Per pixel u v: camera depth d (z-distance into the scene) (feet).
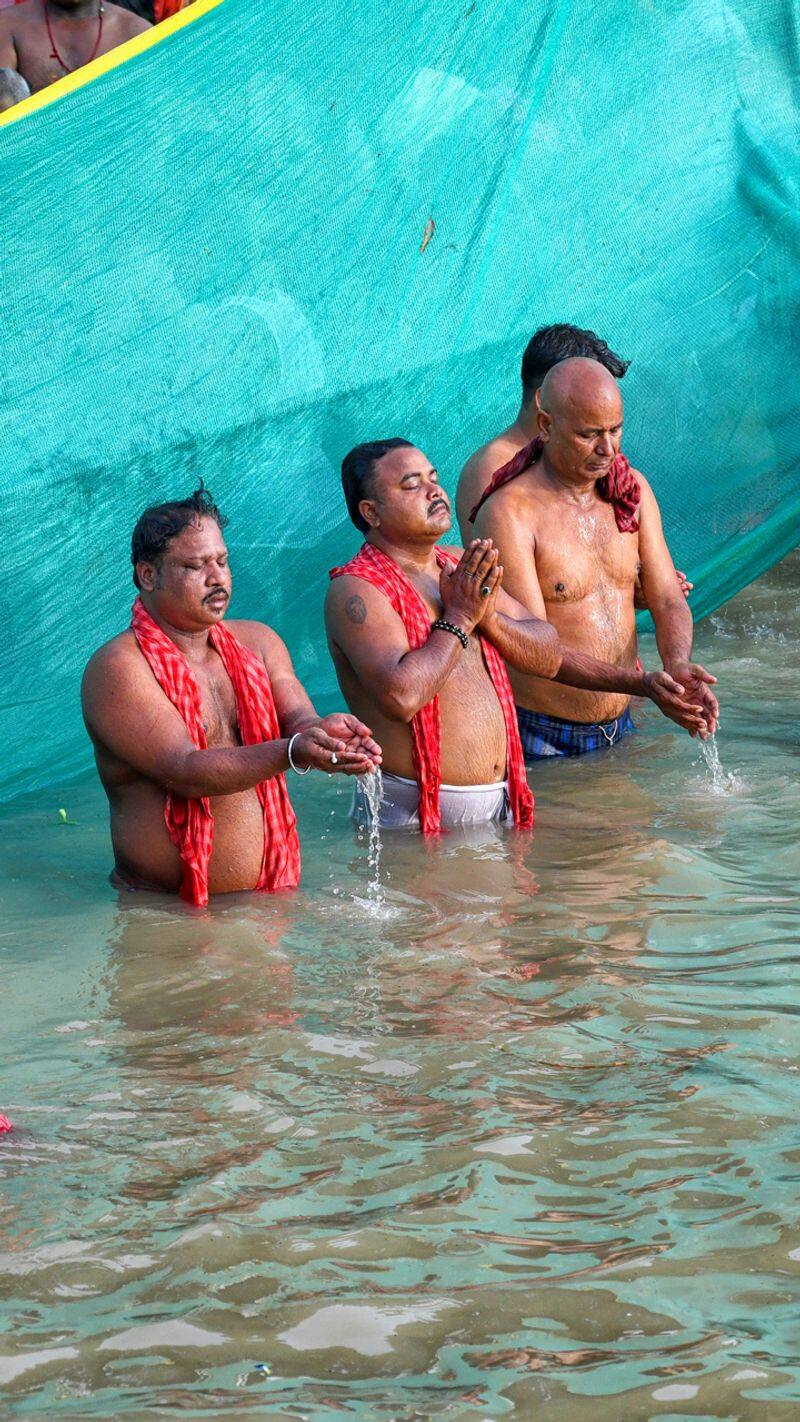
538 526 19.97
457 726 17.88
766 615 26.30
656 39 22.18
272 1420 8.07
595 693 20.16
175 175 18.53
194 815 15.83
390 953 14.23
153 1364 8.56
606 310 22.71
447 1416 8.07
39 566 18.67
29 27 23.54
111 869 17.08
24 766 19.53
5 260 17.66
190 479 19.53
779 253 23.65
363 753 15.46
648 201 22.62
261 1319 8.91
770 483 24.14
